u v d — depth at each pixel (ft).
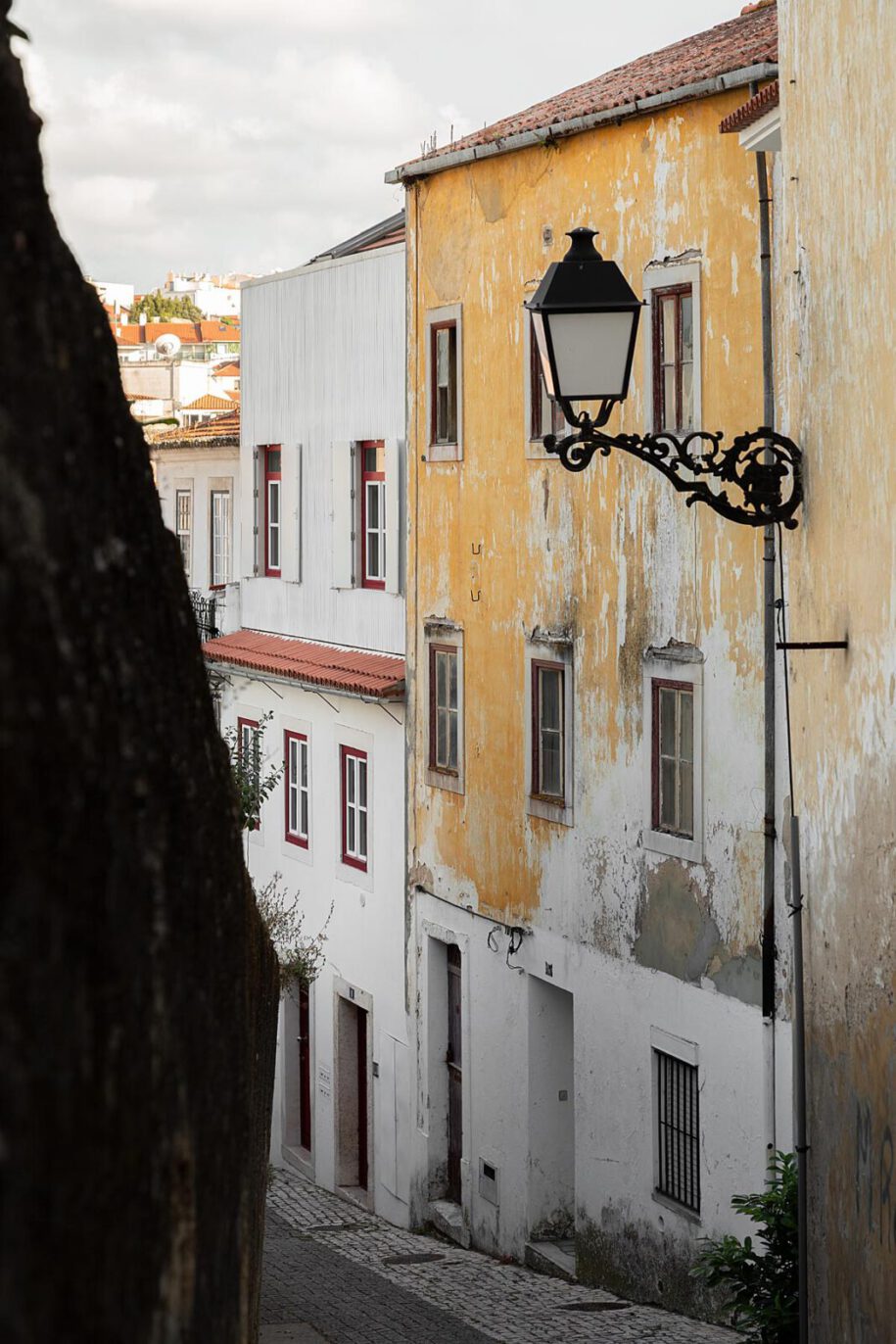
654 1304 60.23
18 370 7.70
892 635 27.61
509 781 71.15
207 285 563.89
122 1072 8.17
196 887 10.22
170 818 9.52
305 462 93.76
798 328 35.27
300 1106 96.17
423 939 79.66
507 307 70.08
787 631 41.34
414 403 79.20
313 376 91.97
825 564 32.91
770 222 52.37
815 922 34.40
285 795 95.76
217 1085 10.80
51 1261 7.00
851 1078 31.17
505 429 70.69
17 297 7.88
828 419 32.58
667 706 59.57
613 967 63.10
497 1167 72.43
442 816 77.61
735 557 54.75
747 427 54.13
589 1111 64.95
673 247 58.03
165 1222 8.98
